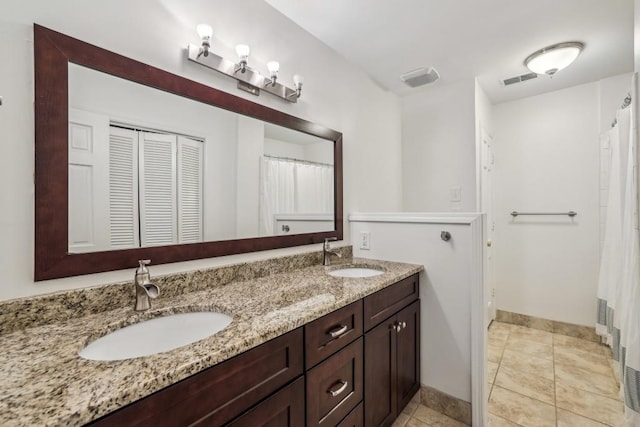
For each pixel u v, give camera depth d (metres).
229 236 1.40
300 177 1.78
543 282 2.85
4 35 0.82
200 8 1.28
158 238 1.14
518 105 2.98
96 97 0.98
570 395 1.82
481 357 1.59
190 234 1.24
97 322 0.87
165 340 0.97
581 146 2.67
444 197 2.66
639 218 1.28
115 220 1.03
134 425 0.56
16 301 0.81
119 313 0.95
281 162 1.67
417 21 1.76
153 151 1.13
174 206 1.20
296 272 1.65
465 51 2.09
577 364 2.19
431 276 1.78
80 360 0.66
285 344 0.89
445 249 1.73
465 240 1.65
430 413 1.73
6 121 0.82
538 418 1.64
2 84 0.81
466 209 2.54
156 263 1.12
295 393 0.93
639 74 1.24
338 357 1.12
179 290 1.17
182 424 0.64
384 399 1.44
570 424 1.58
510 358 2.30
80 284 0.94
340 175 2.05
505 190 3.05
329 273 1.70
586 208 2.65
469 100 2.52
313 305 1.05
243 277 1.42
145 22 1.11
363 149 2.34
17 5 0.84
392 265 1.81
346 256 2.07
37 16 0.87
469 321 1.65
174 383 0.63
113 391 0.55
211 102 1.32
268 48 1.59
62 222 0.90
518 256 2.98
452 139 2.61
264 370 0.83
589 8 1.64
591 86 2.62
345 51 2.08
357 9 1.64
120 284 1.00
